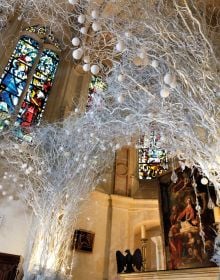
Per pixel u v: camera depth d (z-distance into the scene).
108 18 2.47
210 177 2.45
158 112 2.61
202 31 2.31
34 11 5.44
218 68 2.28
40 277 4.67
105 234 8.77
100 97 4.04
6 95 8.90
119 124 3.81
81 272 7.73
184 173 7.58
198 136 2.43
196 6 2.47
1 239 6.75
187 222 7.12
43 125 8.27
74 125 5.74
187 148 2.63
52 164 5.67
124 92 2.88
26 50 10.61
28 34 10.97
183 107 2.44
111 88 3.09
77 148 5.51
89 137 5.18
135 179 10.37
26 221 7.10
